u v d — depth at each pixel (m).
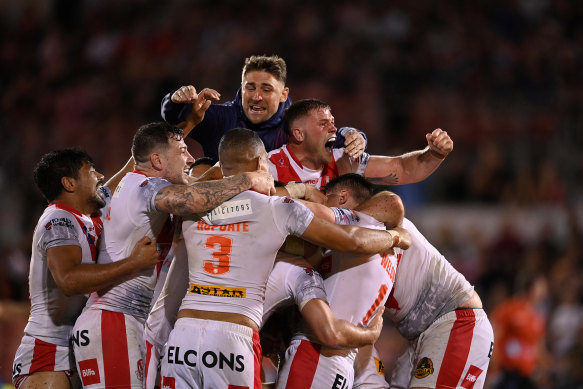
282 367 19.06
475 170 50.69
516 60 61.62
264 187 17.84
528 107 56.84
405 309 20.67
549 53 63.25
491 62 61.00
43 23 71.38
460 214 48.75
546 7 67.50
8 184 54.78
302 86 58.97
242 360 17.08
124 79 63.44
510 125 54.53
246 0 67.44
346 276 18.91
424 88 58.56
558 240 47.31
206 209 17.41
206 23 66.69
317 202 19.41
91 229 18.98
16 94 64.44
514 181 49.91
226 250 17.45
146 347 18.83
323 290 18.19
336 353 18.77
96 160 55.81
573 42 66.06
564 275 42.91
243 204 17.50
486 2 66.62
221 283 17.41
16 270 42.97
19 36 70.88
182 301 17.98
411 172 21.61
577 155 52.28
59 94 63.84
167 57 64.50
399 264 20.36
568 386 38.12
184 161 18.98
